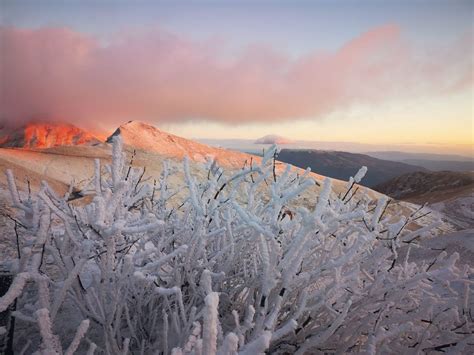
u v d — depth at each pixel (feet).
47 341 3.76
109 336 5.86
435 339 7.29
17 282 3.72
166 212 8.79
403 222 7.18
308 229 5.12
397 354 6.89
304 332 6.52
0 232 10.32
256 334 4.92
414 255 17.74
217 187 7.99
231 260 7.26
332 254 6.81
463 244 19.48
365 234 6.54
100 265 5.55
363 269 7.03
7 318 5.97
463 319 7.76
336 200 7.57
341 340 6.70
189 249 6.79
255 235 7.11
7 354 5.57
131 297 6.83
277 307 5.05
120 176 5.73
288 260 5.28
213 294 3.18
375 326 6.69
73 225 6.73
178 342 5.62
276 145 7.79
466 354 7.13
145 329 6.86
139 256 5.91
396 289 6.75
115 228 4.77
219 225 8.02
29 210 5.95
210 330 3.10
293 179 7.90
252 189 7.97
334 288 5.99
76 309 7.43
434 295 7.37
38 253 4.60
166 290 5.07
